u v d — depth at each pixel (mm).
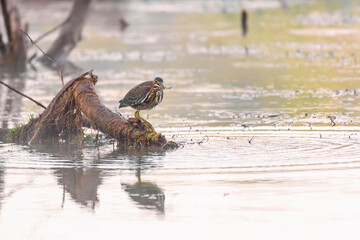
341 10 53031
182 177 12367
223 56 32406
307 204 10664
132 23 49031
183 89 23844
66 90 16109
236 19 50031
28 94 23234
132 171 12891
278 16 50188
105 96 22344
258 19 48719
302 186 11617
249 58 31422
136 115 15305
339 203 10695
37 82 26047
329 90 22828
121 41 39219
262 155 13969
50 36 40594
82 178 12445
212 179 12172
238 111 19625
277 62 29891
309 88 23344
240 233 9508
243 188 11578
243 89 23562
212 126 17453
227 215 10227
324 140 15352
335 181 11898
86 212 10539
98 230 9742
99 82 25172
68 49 32281
